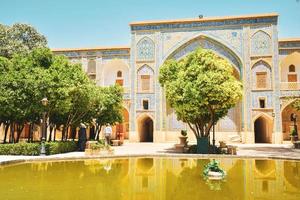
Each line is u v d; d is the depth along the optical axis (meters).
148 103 25.45
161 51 25.70
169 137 25.34
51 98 13.86
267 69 24.20
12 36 22.72
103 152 13.08
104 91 20.67
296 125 25.39
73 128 19.11
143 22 26.02
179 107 14.32
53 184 5.88
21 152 12.88
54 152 13.57
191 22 25.39
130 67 26.03
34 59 14.83
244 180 6.41
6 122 16.14
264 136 25.42
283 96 23.78
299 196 4.82
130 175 7.11
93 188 5.45
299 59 25.53
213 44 25.20
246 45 24.53
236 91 13.81
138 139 25.44
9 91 13.41
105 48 27.20
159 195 4.86
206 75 13.62
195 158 11.70
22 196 4.80
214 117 14.63
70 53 27.64
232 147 13.60
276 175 7.15
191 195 4.88
